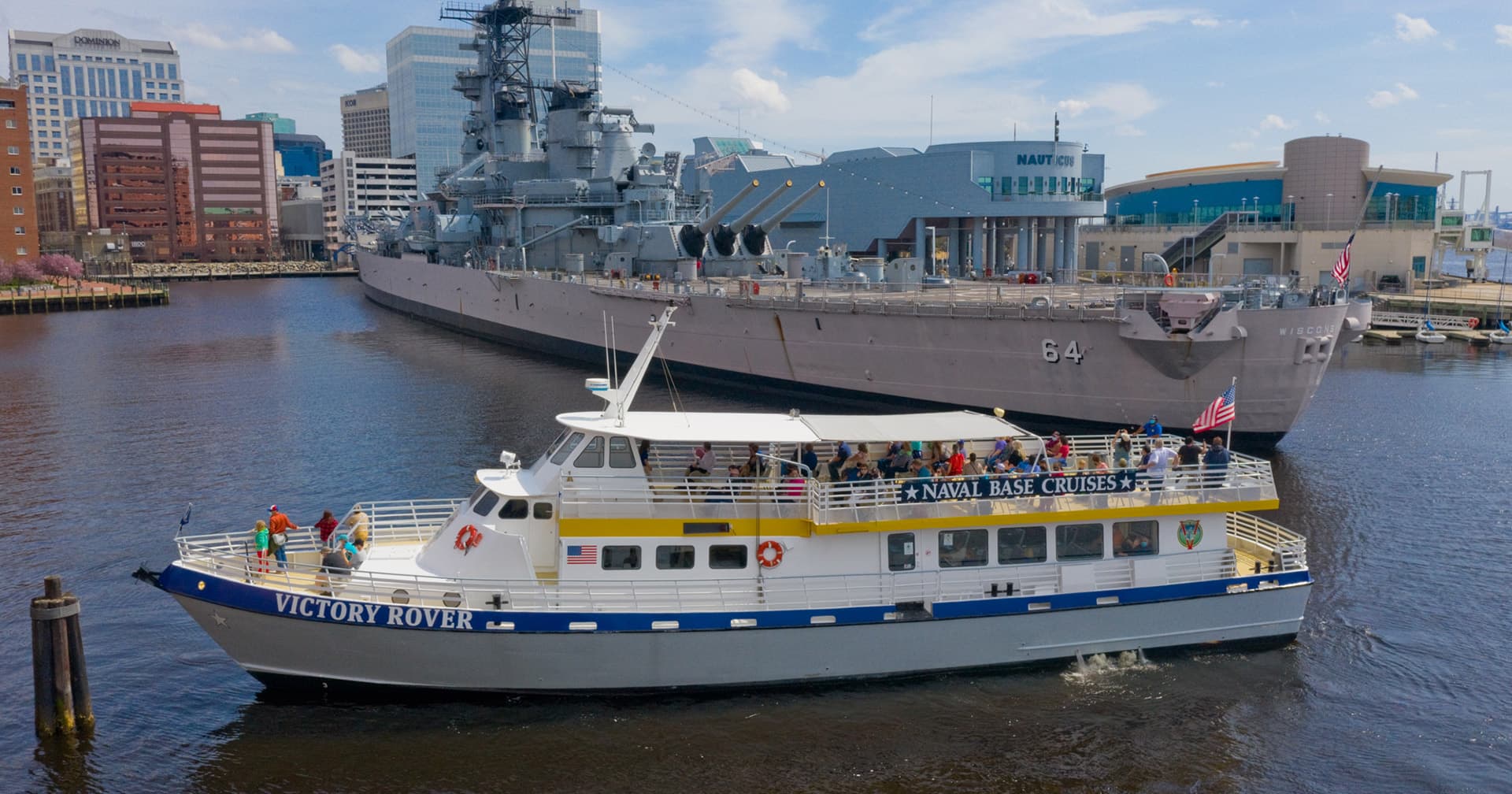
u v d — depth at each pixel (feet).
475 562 72.08
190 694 72.59
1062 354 148.77
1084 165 319.27
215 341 289.12
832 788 61.62
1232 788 61.77
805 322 179.83
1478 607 86.94
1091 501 75.66
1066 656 76.13
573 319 236.22
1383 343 267.18
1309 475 128.36
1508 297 321.32
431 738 66.54
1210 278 187.01
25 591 92.17
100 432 159.53
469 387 199.00
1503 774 62.95
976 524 73.92
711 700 71.10
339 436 153.79
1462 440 148.36
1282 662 77.20
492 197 294.25
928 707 70.64
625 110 288.51
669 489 72.90
